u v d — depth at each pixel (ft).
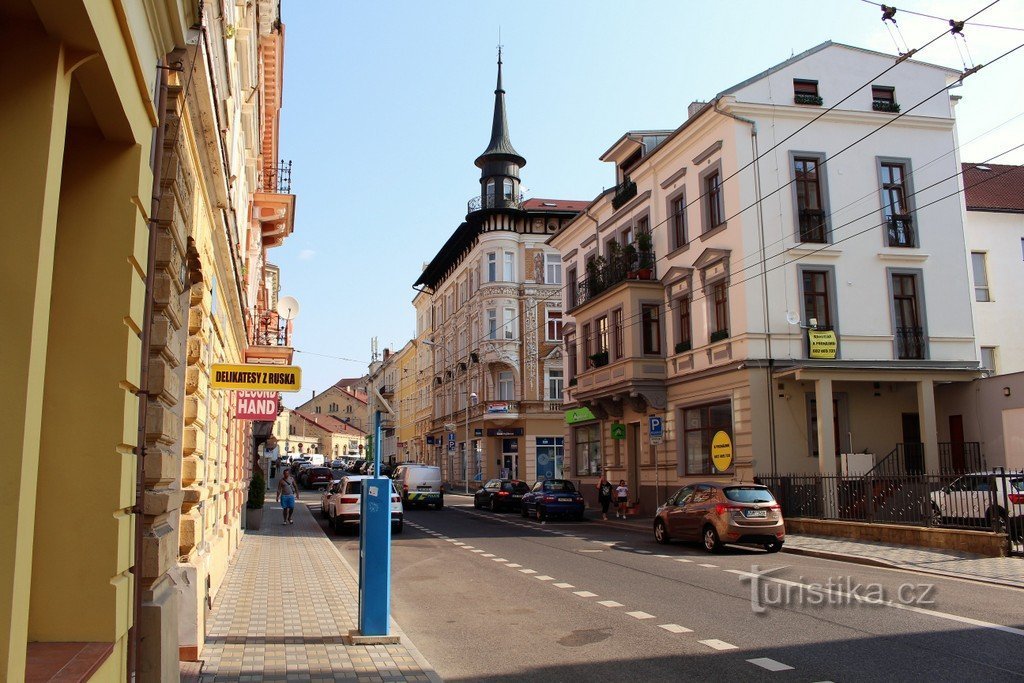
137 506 16.19
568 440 120.16
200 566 26.94
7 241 11.34
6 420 10.83
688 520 59.67
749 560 51.42
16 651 10.59
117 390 14.94
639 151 101.04
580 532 76.59
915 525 55.72
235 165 44.21
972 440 76.43
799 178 79.05
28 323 11.14
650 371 89.81
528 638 29.53
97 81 13.42
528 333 158.10
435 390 207.82
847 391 77.46
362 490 29.35
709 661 25.08
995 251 99.14
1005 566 43.91
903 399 79.00
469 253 173.17
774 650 26.17
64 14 11.55
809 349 75.61
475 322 167.63
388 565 29.04
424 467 115.03
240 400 56.13
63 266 14.99
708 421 82.74
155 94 16.69
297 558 54.60
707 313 81.51
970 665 23.73
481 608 35.96
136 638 15.98
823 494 67.05
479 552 58.70
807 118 79.61
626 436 100.32
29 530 11.08
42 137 11.78
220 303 38.50
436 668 25.45
